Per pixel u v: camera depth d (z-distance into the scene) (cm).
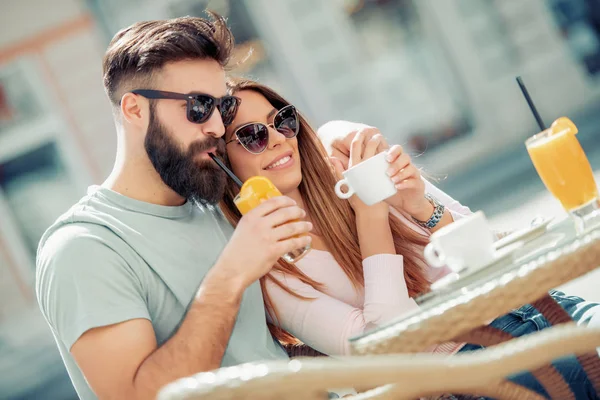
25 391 885
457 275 186
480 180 1076
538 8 1330
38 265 219
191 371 196
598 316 203
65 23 1239
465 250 188
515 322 230
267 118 260
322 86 1292
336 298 256
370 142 255
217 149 239
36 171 1265
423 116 1325
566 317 169
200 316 201
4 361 1132
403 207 261
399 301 237
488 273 175
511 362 119
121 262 216
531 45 1331
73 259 210
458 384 119
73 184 1270
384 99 1317
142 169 235
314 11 1280
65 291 207
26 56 1237
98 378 202
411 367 118
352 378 117
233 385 117
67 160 1265
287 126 260
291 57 1273
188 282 224
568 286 458
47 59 1244
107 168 1277
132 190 235
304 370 117
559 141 204
